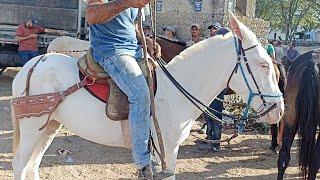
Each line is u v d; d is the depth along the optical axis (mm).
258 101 4230
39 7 13984
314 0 55875
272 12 57812
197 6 16422
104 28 4012
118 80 4008
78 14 13906
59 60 4445
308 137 5680
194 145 8344
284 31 59156
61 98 4266
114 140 4309
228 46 4262
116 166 6844
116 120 4168
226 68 4281
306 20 59750
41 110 4297
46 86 4348
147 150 4047
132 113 3977
